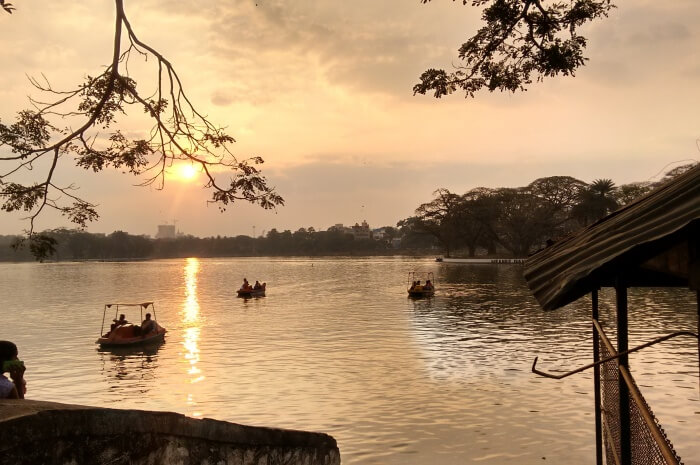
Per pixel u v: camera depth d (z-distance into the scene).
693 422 14.51
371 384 19.17
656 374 19.36
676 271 4.37
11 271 130.25
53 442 3.13
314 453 5.59
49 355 25.33
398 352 24.80
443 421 15.20
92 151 9.83
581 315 36.88
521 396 17.34
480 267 108.44
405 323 34.06
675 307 40.59
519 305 43.59
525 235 118.94
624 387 5.61
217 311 42.47
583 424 14.70
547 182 117.94
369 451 13.21
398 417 15.59
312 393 18.14
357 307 43.94
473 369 21.14
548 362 22.14
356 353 24.75
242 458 4.63
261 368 21.98
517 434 14.11
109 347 27.06
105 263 193.50
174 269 131.50
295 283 73.88
